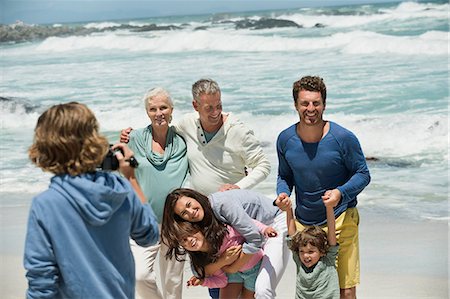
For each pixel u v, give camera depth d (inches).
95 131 133.5
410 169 401.7
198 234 183.6
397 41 547.2
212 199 186.5
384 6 553.3
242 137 203.8
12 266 268.2
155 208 204.5
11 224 323.6
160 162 204.4
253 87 528.4
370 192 363.3
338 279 185.3
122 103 533.3
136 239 141.6
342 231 186.7
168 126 208.2
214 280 190.9
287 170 193.6
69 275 130.9
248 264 188.9
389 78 514.6
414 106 475.5
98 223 131.2
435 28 541.0
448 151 426.0
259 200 193.2
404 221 317.1
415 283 242.4
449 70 517.3
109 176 134.6
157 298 201.8
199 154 206.5
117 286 134.3
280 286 243.1
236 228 185.8
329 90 509.4
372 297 231.5
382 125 463.8
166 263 206.4
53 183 132.0
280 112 492.1
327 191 179.9
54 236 129.9
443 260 263.6
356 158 183.2
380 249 279.9
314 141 184.2
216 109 200.5
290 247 185.9
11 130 506.0
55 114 131.6
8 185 391.2
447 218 317.7
